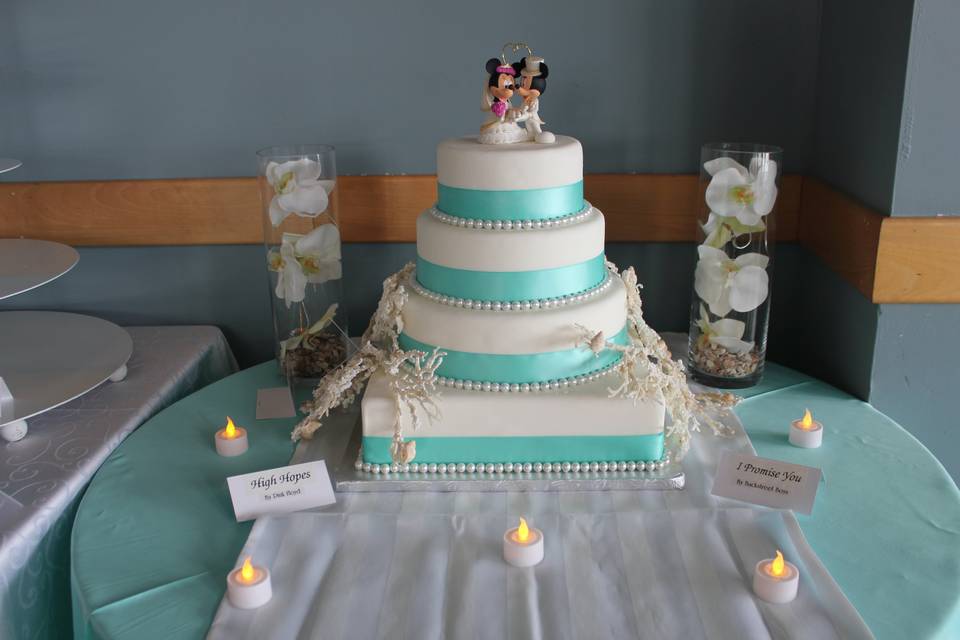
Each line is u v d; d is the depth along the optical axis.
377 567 1.06
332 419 1.45
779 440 1.37
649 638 0.94
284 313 1.59
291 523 1.15
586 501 1.20
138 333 1.84
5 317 1.78
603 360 1.28
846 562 1.07
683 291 1.85
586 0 1.66
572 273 1.25
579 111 1.73
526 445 1.25
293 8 1.68
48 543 1.20
